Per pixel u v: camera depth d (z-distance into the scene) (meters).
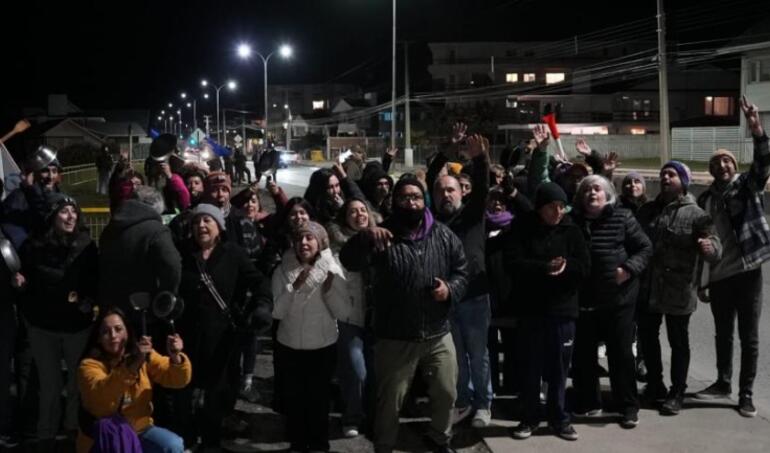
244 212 7.10
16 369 6.12
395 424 5.24
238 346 5.65
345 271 5.91
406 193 5.13
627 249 5.98
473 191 5.99
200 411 5.91
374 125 96.69
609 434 5.88
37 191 6.30
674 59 54.59
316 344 5.55
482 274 6.00
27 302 5.61
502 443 5.74
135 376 4.75
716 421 6.11
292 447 5.66
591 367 6.22
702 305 10.67
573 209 6.11
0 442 5.77
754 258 6.09
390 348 5.16
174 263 5.30
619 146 55.59
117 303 5.43
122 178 5.84
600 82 71.25
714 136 46.72
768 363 7.77
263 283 5.59
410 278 5.05
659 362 6.46
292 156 65.88
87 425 4.75
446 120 66.44
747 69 45.84
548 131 7.32
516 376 6.88
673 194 6.32
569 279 5.67
